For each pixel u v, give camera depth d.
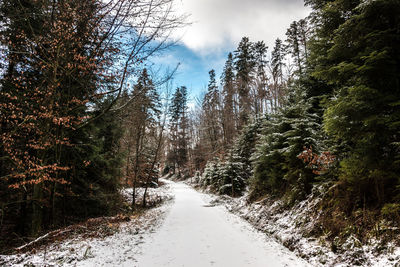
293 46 28.66
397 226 4.46
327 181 7.37
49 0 7.46
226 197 18.81
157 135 24.31
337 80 6.20
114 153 14.91
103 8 7.49
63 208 11.11
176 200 21.84
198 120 46.38
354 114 5.08
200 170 40.59
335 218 6.06
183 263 5.38
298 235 6.67
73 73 8.62
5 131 8.31
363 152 5.35
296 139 8.73
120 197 16.44
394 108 4.76
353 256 4.64
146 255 5.97
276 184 11.31
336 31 5.51
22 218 10.12
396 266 3.74
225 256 5.85
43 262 5.27
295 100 10.16
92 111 11.04
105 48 8.01
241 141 21.66
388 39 4.75
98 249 6.42
